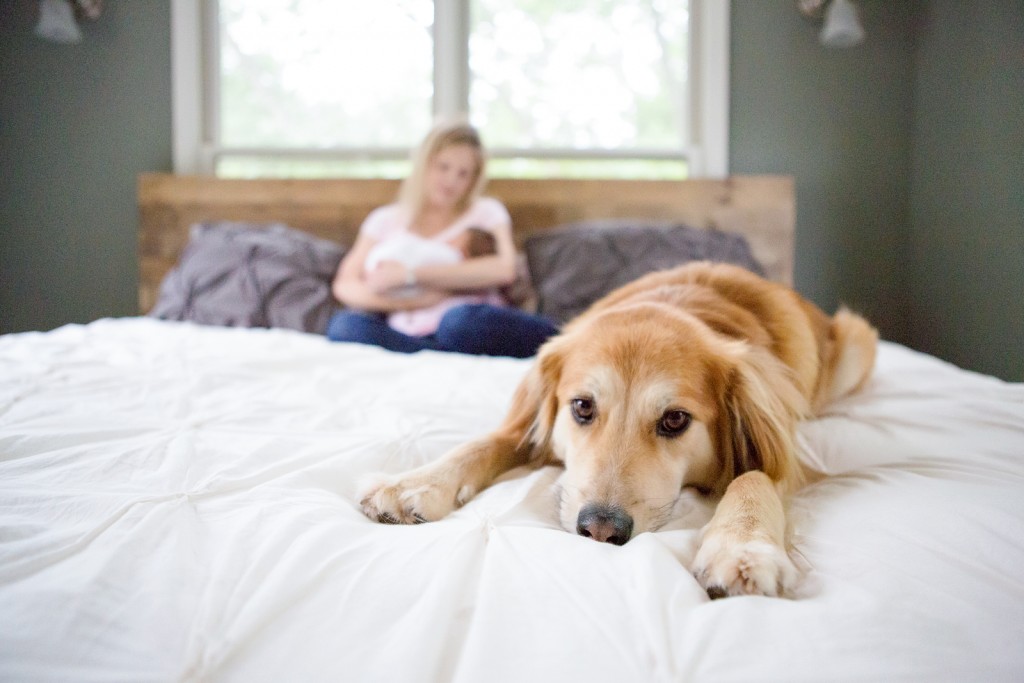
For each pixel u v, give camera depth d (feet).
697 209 11.33
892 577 2.37
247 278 9.29
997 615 2.15
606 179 11.36
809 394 4.82
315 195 11.56
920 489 3.16
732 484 3.41
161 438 3.74
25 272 12.48
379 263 8.87
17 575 2.27
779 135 11.94
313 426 4.27
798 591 2.52
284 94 12.46
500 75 12.25
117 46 12.16
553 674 1.93
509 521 3.08
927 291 11.05
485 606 2.22
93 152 12.33
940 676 1.88
